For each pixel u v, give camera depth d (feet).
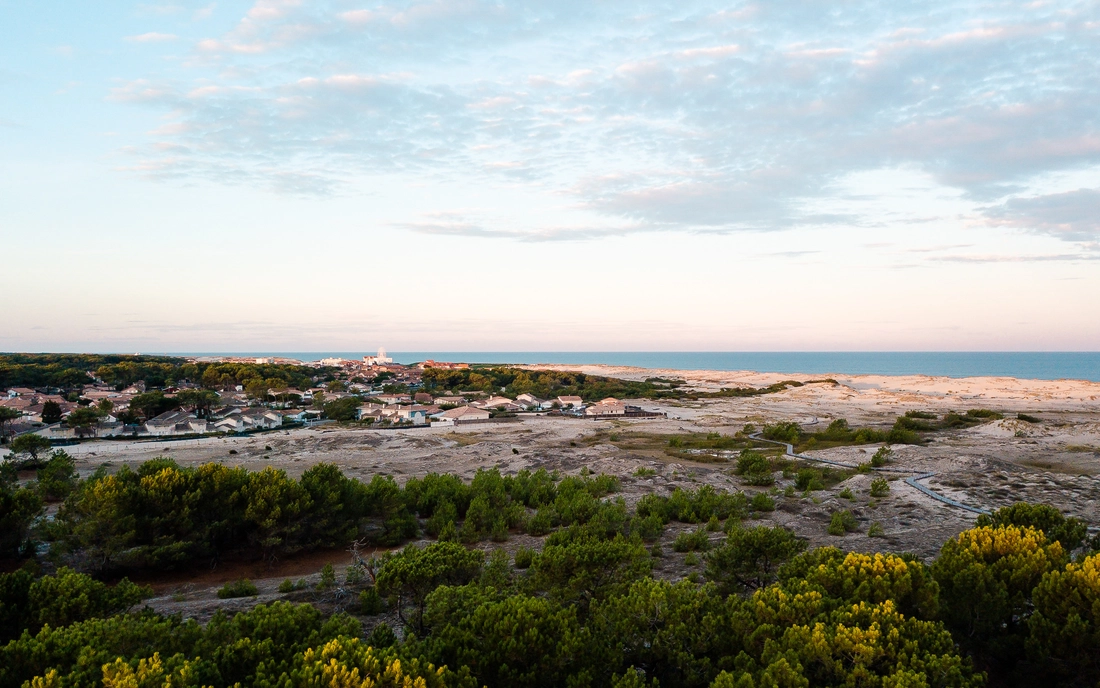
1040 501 149.38
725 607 59.41
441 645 51.29
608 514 131.03
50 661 47.19
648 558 101.50
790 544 79.00
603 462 216.54
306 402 517.96
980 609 59.00
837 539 118.83
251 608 82.99
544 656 50.29
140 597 69.87
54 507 159.33
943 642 49.19
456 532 129.70
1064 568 62.23
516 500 164.35
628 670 48.06
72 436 329.52
